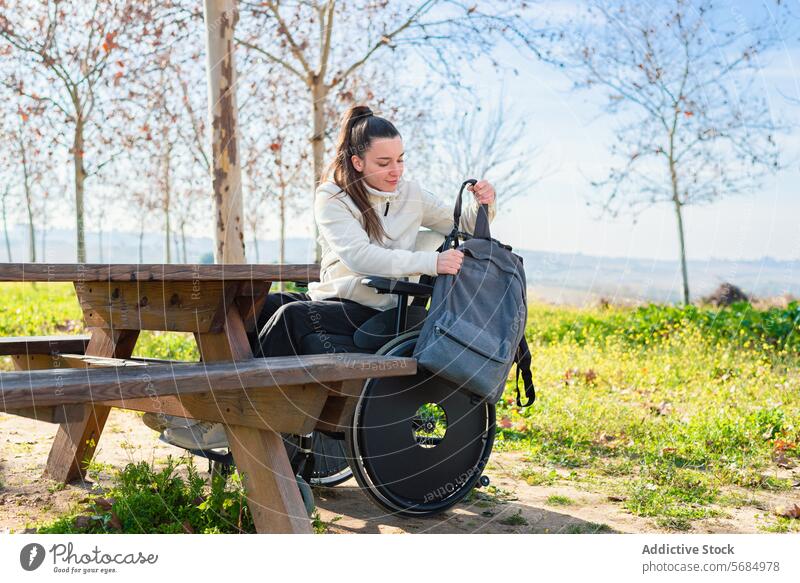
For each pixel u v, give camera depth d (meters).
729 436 3.82
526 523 2.58
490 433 2.56
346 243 2.50
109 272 1.91
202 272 2.00
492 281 2.43
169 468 2.49
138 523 2.28
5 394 1.57
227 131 4.72
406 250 2.64
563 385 5.28
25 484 2.81
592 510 2.76
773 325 7.66
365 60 6.37
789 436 3.87
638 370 6.08
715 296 9.35
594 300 9.69
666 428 4.05
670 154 9.22
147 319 2.38
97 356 2.67
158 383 1.77
